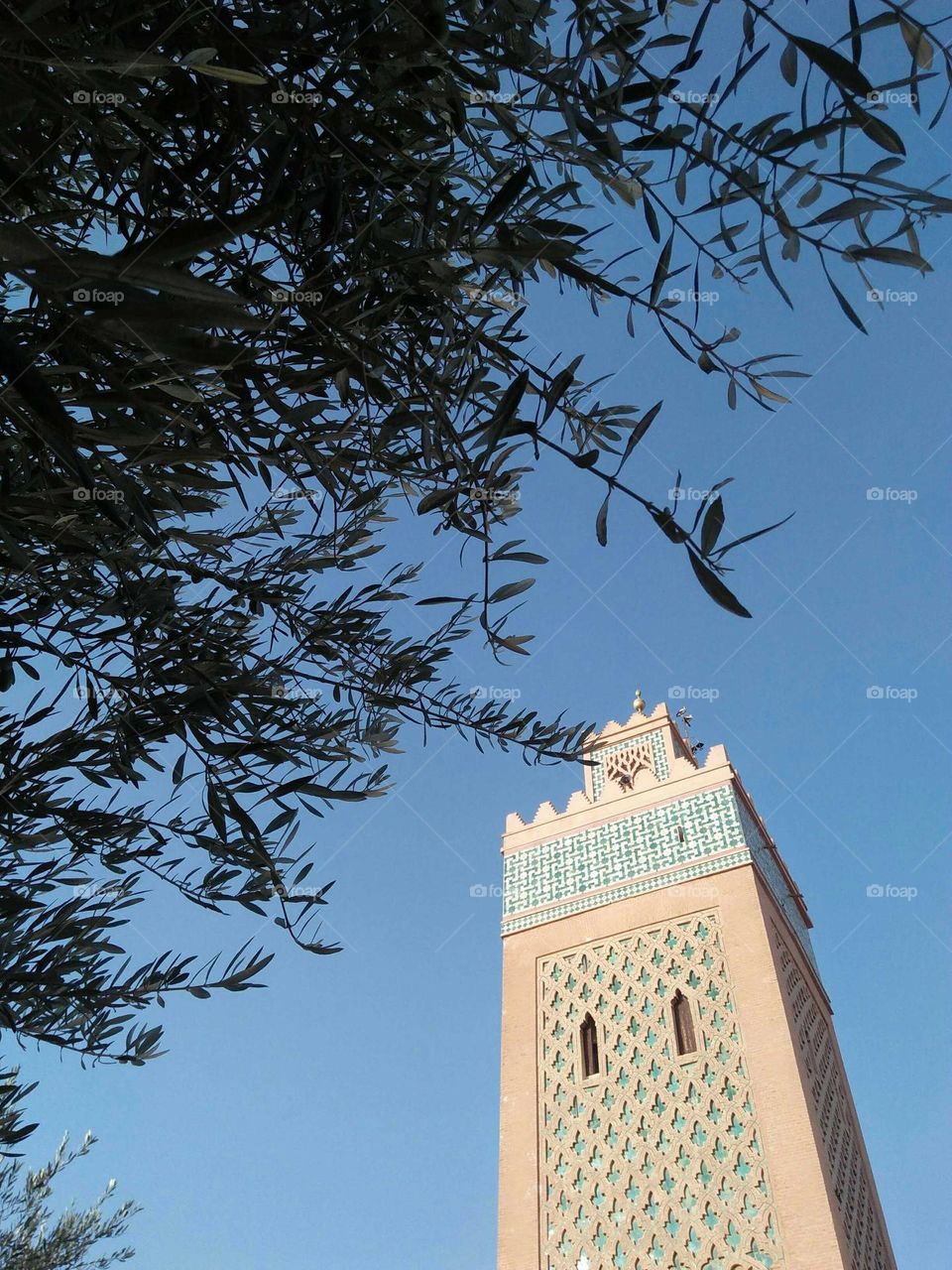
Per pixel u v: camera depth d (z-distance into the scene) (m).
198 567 2.63
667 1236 11.91
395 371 2.22
